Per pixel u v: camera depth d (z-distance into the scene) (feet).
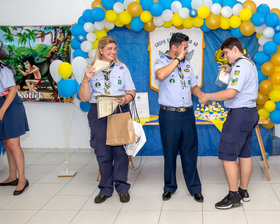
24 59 14.64
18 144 10.49
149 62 13.56
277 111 12.26
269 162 13.00
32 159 14.47
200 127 13.92
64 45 14.35
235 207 8.89
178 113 8.93
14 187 11.09
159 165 13.12
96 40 12.85
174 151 9.21
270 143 13.52
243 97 8.50
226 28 12.21
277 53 11.88
